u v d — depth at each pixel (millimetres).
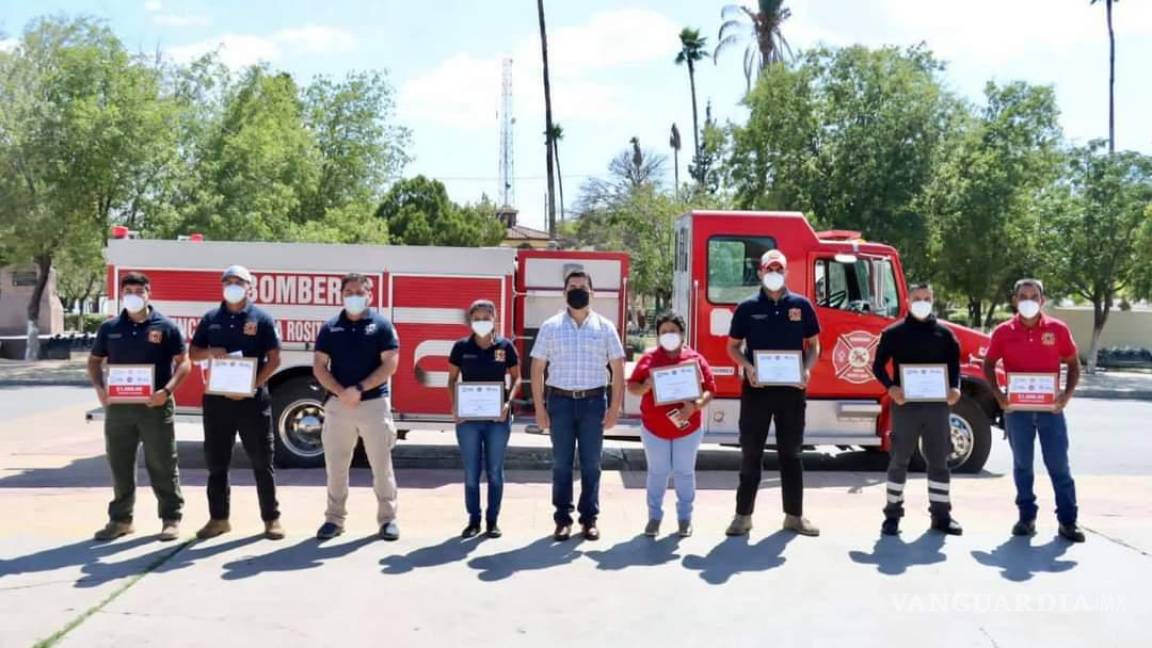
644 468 11469
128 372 7121
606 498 9398
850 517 8398
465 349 7539
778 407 7504
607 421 7543
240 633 5344
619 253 10852
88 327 46531
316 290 10641
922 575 6512
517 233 67500
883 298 10883
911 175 26750
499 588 6199
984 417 10930
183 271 10609
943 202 28375
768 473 11047
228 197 26328
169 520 7328
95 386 7340
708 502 9203
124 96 25094
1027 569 6656
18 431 13828
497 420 7461
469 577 6426
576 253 10836
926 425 7609
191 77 29219
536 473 10953
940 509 7652
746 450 7562
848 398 10828
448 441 13203
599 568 6660
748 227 10742
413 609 5781
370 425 7305
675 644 5273
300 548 7094
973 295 32000
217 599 5895
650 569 6641
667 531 7773
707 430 10766
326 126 35938
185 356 7379
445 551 7062
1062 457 7461
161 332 7285
